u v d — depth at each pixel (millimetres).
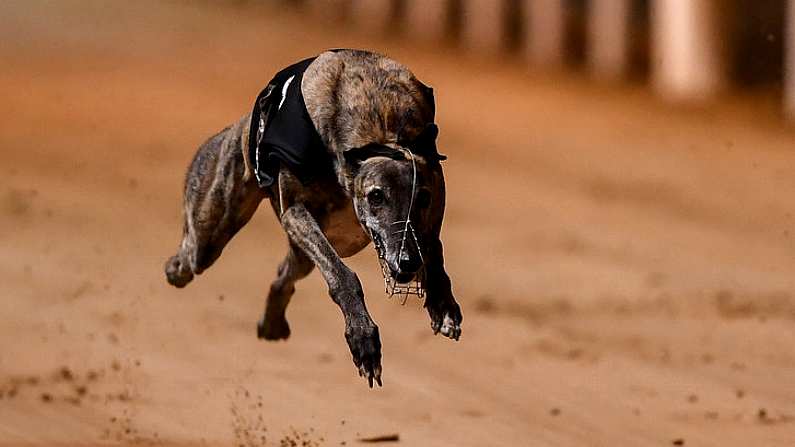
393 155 6562
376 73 6945
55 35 35938
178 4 41938
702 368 11211
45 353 11172
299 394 10000
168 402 9688
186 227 8258
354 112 6781
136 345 11547
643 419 9477
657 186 21281
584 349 11938
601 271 15711
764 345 12164
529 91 30219
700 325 13008
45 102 26953
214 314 12922
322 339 12102
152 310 12977
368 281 14852
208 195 7918
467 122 26359
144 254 15750
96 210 18219
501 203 19812
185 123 25516
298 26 39375
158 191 19812
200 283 14367
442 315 6812
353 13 40812
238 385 10250
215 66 32250
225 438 8742
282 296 8555
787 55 30359
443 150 23750
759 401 10078
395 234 6441
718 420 9477
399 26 40094
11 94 27625
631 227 18438
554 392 10289
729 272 15766
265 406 9617
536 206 19688
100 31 36875
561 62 34375
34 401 9625
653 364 11336
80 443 8508
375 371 6496
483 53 35719
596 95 30047
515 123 26469
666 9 31031
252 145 7211
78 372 10562
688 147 24469
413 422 9227
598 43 33375
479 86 30531
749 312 13648
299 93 6883
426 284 6859
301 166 6758
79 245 16047
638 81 32125
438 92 29562
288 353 11453
